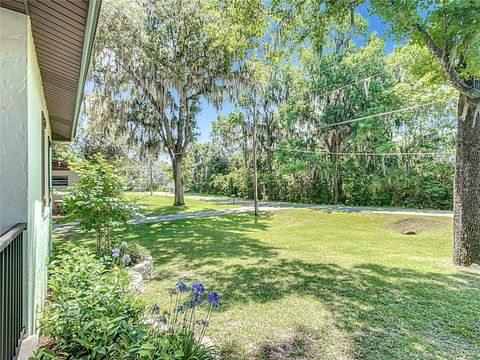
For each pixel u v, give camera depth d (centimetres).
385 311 335
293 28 575
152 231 964
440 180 1641
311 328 296
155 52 1238
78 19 202
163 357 162
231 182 2845
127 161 1605
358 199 1897
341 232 1043
